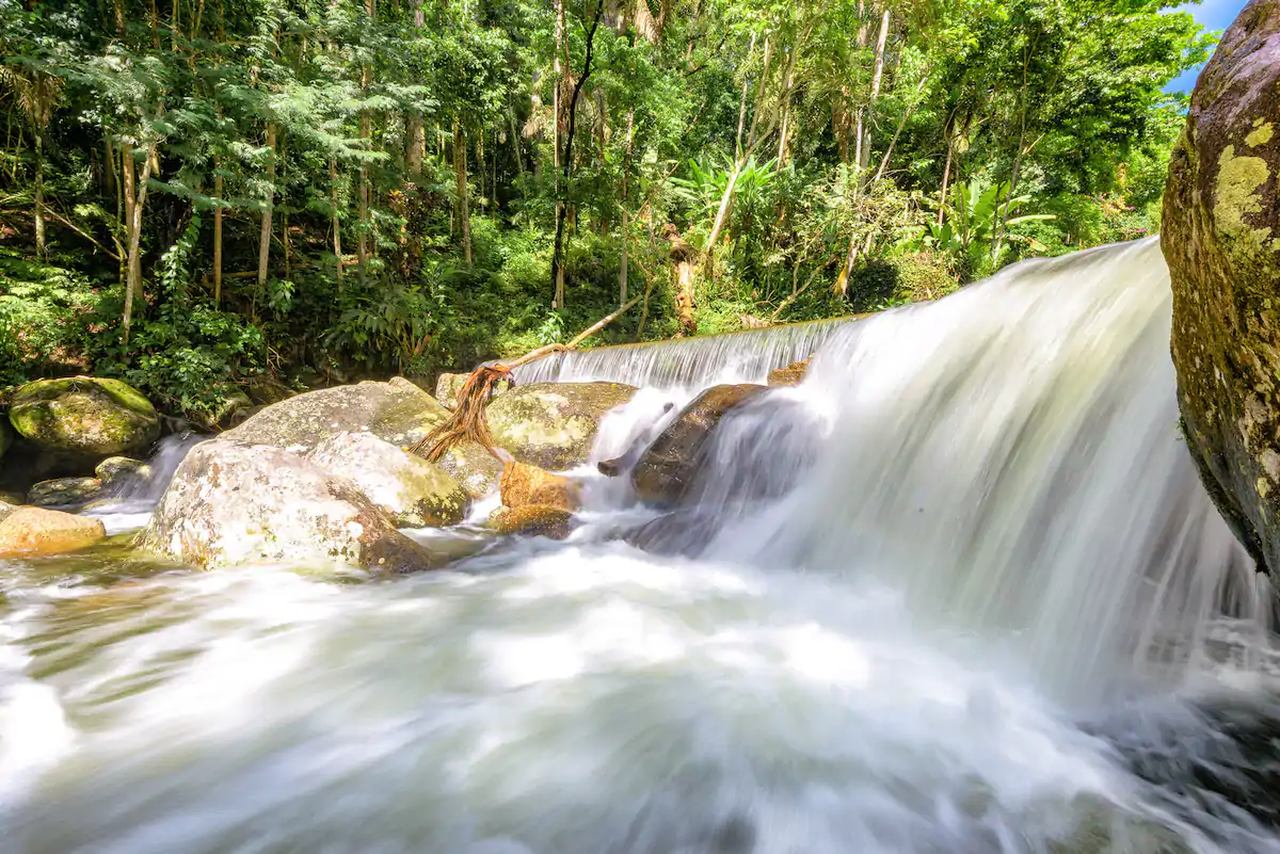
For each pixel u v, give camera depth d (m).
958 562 3.36
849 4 16.80
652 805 1.85
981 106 18.00
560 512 5.41
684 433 5.63
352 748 2.14
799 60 17.73
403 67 13.16
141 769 2.01
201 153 10.29
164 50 10.84
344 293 12.91
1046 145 18.09
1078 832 1.70
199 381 9.84
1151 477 2.63
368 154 11.73
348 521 4.28
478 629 3.18
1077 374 3.38
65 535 4.68
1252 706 2.22
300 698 2.48
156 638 3.03
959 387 4.28
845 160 20.08
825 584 3.80
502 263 18.50
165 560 4.24
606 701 2.44
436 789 1.93
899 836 1.72
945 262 17.53
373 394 7.96
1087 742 2.13
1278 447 1.33
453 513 5.73
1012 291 4.74
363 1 14.94
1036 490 3.16
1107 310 3.53
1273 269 1.23
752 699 2.46
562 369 11.09
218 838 1.72
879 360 5.65
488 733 2.23
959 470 3.74
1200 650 2.41
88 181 12.10
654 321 16.20
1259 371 1.34
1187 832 1.69
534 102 19.73
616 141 16.12
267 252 11.75
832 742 2.15
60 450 7.84
